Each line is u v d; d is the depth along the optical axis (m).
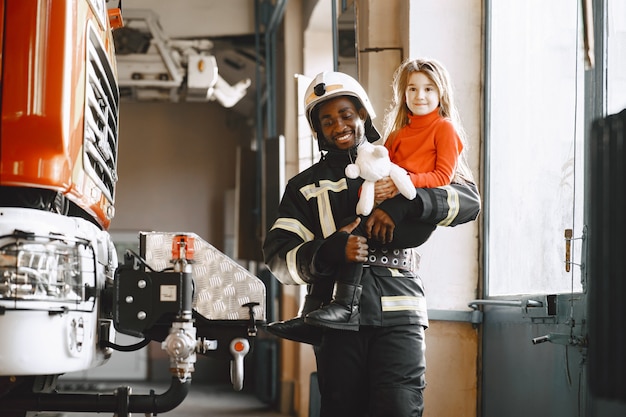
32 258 3.89
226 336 4.59
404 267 4.00
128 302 4.35
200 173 18.95
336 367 3.94
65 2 4.09
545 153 5.29
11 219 3.93
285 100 12.62
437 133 4.05
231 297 4.60
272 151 11.51
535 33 5.47
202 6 14.93
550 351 4.98
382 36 6.69
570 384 4.65
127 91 14.52
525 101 5.62
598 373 3.06
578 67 4.80
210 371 18.22
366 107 4.12
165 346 4.27
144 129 18.92
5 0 4.05
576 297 4.60
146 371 18.33
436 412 6.15
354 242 3.80
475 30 6.34
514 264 5.77
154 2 14.82
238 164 14.77
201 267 4.60
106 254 5.00
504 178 6.00
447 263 6.27
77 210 5.27
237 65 16.03
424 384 3.99
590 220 3.19
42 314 3.88
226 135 19.05
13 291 3.82
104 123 5.03
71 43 4.12
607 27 4.40
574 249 4.76
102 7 5.00
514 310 5.56
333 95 4.07
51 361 3.90
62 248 4.00
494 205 6.18
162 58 13.85
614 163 3.02
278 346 12.85
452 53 6.34
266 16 14.51
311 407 7.50
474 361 6.18
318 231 4.07
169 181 18.91
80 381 18.05
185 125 18.97
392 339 3.90
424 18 6.34
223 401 13.61
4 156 4.00
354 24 7.12
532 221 5.47
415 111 4.11
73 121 4.16
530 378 5.29
